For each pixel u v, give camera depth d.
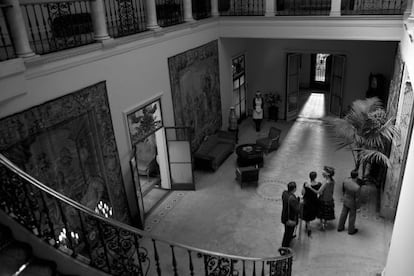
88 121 6.79
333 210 7.75
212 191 9.81
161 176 9.98
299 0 12.77
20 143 5.50
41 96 5.74
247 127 14.35
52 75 5.89
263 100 14.95
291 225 7.04
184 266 7.11
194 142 11.02
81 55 6.39
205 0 11.55
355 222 8.18
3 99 5.00
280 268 5.61
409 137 6.90
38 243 3.66
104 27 6.79
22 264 3.49
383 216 8.25
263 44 14.27
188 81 10.19
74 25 7.50
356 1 11.36
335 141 12.44
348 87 13.67
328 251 7.36
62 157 6.31
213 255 4.32
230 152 11.77
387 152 8.77
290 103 14.71
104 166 7.36
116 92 7.45
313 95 18.05
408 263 3.78
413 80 5.99
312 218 7.67
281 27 10.63
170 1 9.85
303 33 10.39
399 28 9.12
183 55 9.71
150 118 8.75
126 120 7.83
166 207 9.20
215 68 11.87
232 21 11.29
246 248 7.61
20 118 5.43
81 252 6.64
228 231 8.16
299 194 9.30
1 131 5.19
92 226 6.92
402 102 7.61
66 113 6.25
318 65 19.25
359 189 7.30
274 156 11.62
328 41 13.30
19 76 5.19
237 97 14.41
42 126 5.82
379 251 7.27
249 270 6.93
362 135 8.58
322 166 10.78
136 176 8.10
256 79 14.93
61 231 5.30
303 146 12.23
